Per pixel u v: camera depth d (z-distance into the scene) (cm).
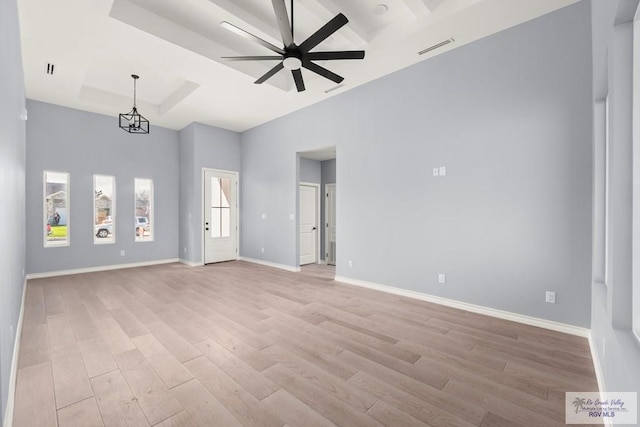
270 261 637
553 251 289
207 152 658
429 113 376
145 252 642
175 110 563
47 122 524
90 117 571
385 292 421
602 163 237
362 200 451
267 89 466
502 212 319
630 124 141
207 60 379
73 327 296
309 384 200
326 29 255
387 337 273
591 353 242
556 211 287
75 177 553
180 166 691
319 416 169
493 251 325
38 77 427
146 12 321
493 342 262
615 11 139
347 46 369
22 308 334
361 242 454
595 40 236
